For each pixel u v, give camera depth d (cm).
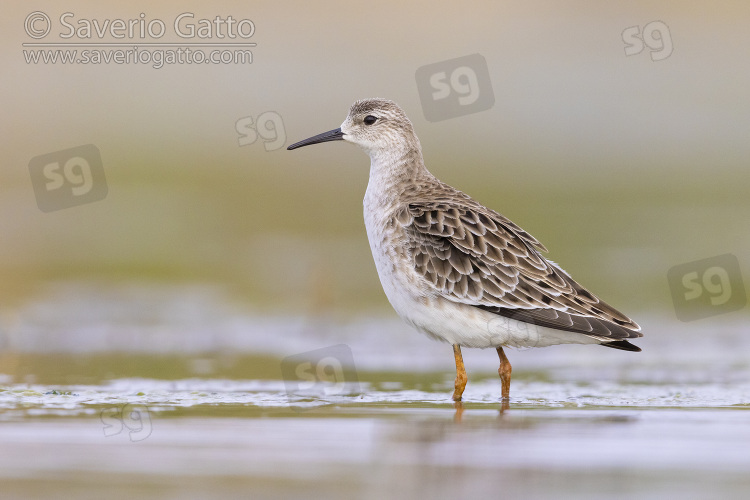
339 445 803
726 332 1523
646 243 2173
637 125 3359
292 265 2009
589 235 2256
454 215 1101
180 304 1680
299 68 3397
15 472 710
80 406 974
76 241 2138
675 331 1529
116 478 695
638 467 733
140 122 3098
